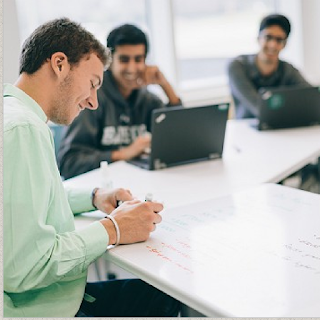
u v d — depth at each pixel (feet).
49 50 4.21
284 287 3.41
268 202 5.09
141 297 5.04
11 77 8.80
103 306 4.96
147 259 3.92
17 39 8.86
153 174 6.66
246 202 5.12
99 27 11.68
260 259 3.83
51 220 4.03
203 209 4.99
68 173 7.99
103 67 4.54
